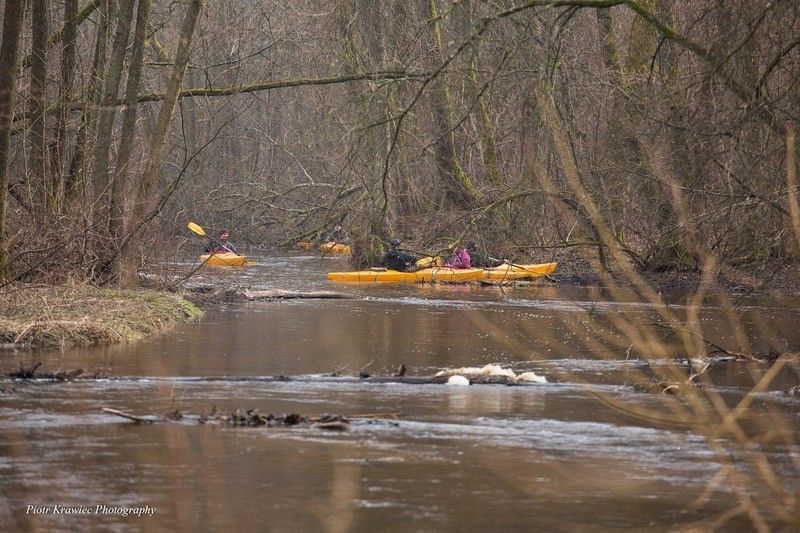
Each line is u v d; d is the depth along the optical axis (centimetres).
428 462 2291
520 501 2041
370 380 3278
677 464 2311
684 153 5128
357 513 1956
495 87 6278
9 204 5062
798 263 4466
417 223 7738
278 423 2628
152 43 7250
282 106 12450
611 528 1898
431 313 5391
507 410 2827
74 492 2053
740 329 4753
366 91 5962
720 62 3884
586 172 6550
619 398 3033
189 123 11600
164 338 4219
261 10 8600
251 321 4919
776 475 2234
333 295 6212
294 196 11331
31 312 4138
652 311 5509
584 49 6838
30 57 5309
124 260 5256
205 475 2172
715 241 5138
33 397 2892
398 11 7162
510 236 7194
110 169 5547
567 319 5169
